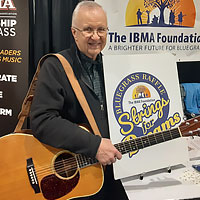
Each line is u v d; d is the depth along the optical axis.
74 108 1.35
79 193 1.33
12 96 1.98
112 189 1.59
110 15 1.82
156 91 1.46
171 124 1.48
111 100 1.39
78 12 1.27
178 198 1.27
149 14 1.85
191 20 1.91
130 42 1.88
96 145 1.22
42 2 1.91
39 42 1.98
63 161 1.32
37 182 1.30
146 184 1.40
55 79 1.28
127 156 1.42
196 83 2.07
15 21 1.87
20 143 1.30
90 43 1.30
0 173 1.29
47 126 1.22
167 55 1.49
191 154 1.71
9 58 1.93
